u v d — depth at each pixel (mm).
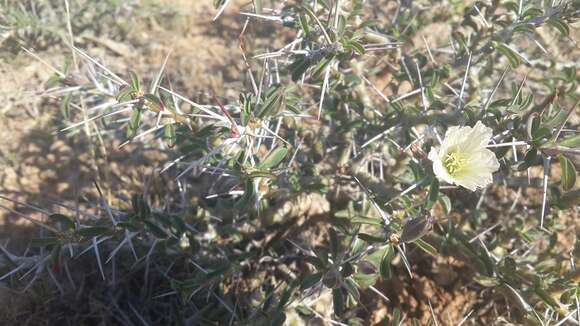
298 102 286
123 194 343
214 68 443
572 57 433
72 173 365
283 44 455
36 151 375
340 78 266
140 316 272
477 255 258
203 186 347
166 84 423
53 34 423
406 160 297
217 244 294
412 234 189
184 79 430
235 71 442
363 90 309
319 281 231
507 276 256
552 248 304
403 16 366
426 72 308
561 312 240
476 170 211
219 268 253
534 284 248
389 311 314
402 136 298
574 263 245
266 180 237
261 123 214
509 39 296
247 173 219
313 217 326
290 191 289
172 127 228
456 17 378
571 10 244
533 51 429
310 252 295
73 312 283
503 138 231
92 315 281
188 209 302
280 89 213
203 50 458
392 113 290
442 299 320
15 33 410
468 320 313
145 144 373
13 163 366
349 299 297
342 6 257
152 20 466
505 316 308
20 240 321
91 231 223
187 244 270
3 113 391
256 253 311
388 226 208
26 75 408
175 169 353
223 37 470
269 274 312
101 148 373
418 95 307
